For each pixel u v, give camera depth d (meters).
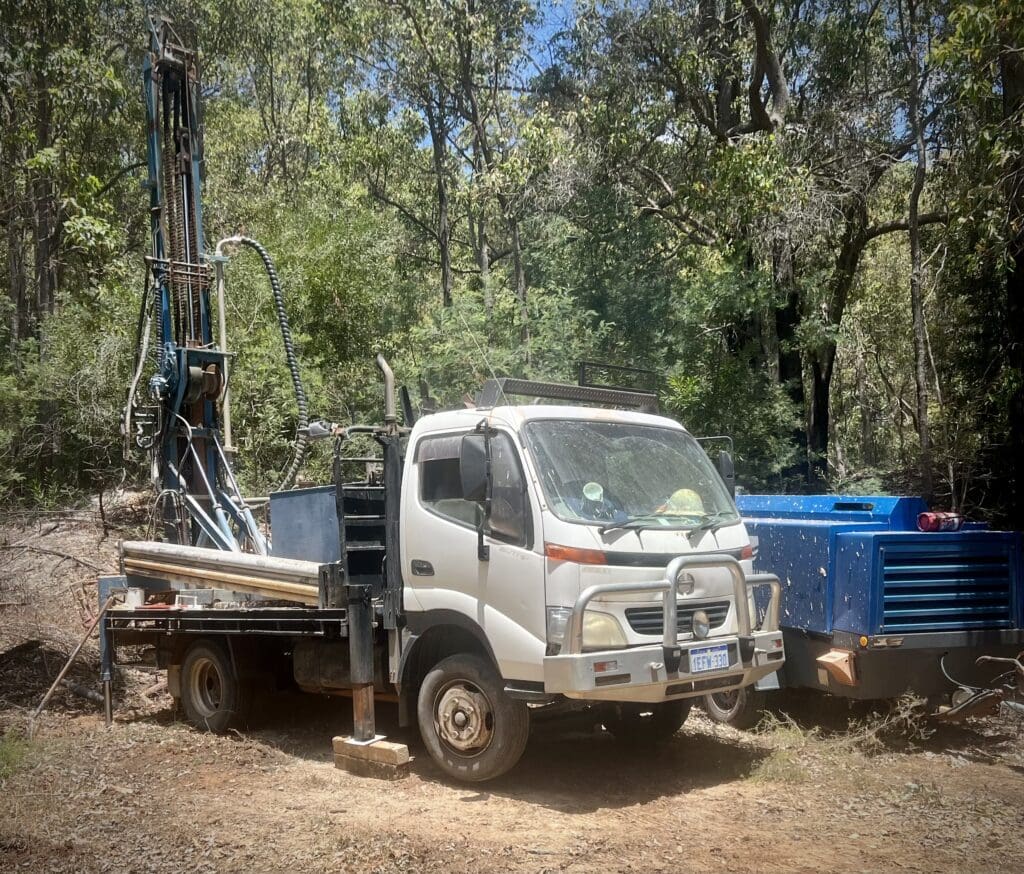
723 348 17.50
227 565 7.99
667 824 5.79
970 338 18.08
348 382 19.41
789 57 19.91
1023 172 12.38
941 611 7.50
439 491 6.86
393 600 7.04
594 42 19.56
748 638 6.59
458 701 6.56
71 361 16.89
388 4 25.00
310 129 29.80
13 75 19.34
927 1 16.59
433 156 29.97
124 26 22.91
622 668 5.95
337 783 6.72
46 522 15.09
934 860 5.21
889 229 19.17
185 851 5.39
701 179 19.39
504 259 32.34
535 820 5.86
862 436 35.66
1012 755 7.33
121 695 9.70
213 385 9.78
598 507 6.38
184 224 9.99
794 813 6.00
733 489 7.56
